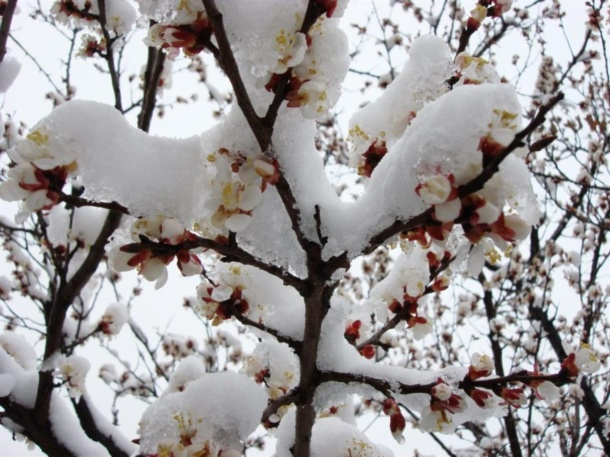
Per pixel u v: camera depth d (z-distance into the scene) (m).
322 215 0.48
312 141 0.50
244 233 0.49
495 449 1.44
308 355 0.51
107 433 1.02
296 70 0.46
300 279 0.48
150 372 1.53
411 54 0.56
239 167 0.47
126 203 0.46
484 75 0.52
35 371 0.90
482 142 0.43
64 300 0.89
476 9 0.56
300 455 0.52
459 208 0.43
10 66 0.66
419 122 0.45
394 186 0.46
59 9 0.97
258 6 0.45
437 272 0.58
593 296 1.56
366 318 0.65
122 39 1.05
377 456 0.55
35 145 0.44
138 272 0.45
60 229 1.08
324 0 0.44
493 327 1.50
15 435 0.87
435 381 0.49
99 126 0.45
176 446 0.45
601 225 1.44
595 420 1.25
